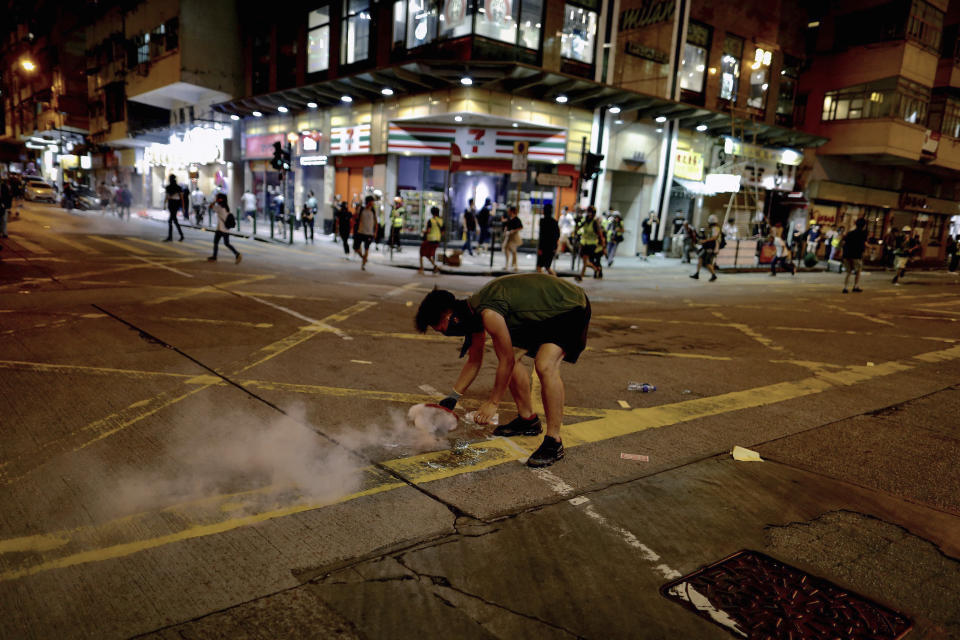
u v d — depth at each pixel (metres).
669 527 2.93
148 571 2.37
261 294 9.33
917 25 25.75
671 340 7.91
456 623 2.14
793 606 2.35
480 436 4.01
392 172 22.05
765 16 25.06
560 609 2.25
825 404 5.28
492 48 18.53
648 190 23.58
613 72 21.23
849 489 3.49
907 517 3.17
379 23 21.19
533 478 3.40
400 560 2.52
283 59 25.89
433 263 14.59
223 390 4.64
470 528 2.81
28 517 2.72
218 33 27.69
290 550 2.56
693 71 23.28
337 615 2.15
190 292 9.00
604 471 3.56
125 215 29.08
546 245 13.88
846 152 27.50
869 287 17.47
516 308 3.49
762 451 4.05
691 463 3.77
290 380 5.01
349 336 6.83
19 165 58.72
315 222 25.69
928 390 5.95
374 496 3.08
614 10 20.75
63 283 9.11
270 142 27.42
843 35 27.25
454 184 22.23
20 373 4.76
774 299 13.12
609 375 5.93
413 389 4.99
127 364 5.18
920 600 2.44
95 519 2.73
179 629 2.05
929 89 27.39
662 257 24.00
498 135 21.00
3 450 3.40
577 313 3.56
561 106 20.75
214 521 2.76
